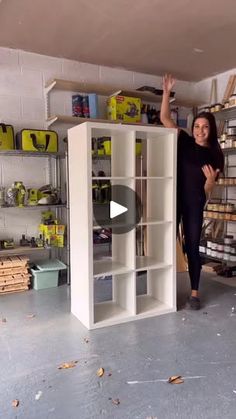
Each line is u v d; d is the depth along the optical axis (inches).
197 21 124.3
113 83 176.9
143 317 115.1
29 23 125.0
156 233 128.0
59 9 114.2
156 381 78.1
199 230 123.1
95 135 122.6
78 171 110.7
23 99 155.9
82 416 66.7
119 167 121.2
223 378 79.1
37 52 155.2
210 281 156.1
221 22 125.0
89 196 105.2
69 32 133.0
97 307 121.3
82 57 161.2
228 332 103.6
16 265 143.1
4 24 125.8
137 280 158.1
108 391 74.5
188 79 195.9
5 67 150.8
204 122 121.0
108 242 161.8
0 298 135.6
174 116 190.9
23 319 114.0
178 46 147.6
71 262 118.9
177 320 113.1
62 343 96.7
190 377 79.7
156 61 166.6
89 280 106.0
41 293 141.5
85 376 80.2
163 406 69.6
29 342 97.3
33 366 84.5
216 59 164.1
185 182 122.6
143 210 153.4
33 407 69.3
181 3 110.9
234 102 157.8
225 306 125.3
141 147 156.9
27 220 160.7
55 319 114.0
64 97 165.6
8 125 145.1
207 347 94.0
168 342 97.2
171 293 121.0
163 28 129.6
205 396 72.7
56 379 79.0
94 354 90.5
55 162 164.1
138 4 111.2
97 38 139.2
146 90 175.0
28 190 153.8
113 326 108.6
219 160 125.6
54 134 150.9
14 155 155.3
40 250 157.2
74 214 115.3
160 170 124.8
